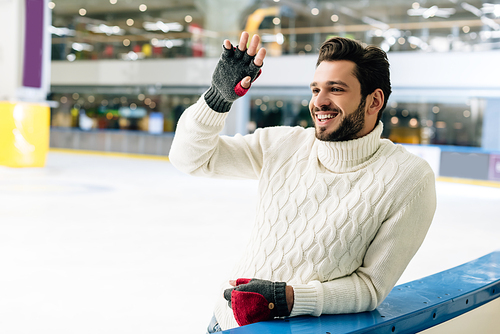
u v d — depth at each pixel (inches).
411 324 56.1
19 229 202.5
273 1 740.7
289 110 676.1
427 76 558.6
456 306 63.8
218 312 55.7
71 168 472.4
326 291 47.4
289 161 55.1
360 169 51.1
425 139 567.2
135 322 109.4
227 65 47.9
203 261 163.3
